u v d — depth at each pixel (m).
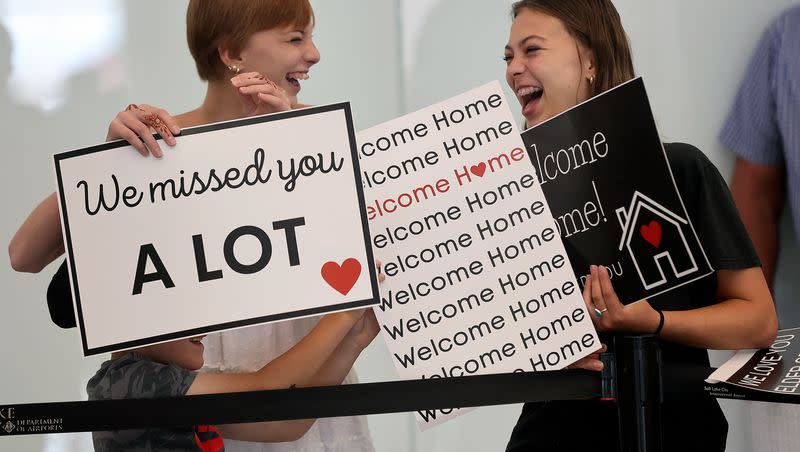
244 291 2.41
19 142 5.10
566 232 2.74
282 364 2.54
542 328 2.57
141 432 2.54
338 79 5.19
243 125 2.47
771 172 4.43
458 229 2.62
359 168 2.45
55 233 2.89
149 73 5.17
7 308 5.12
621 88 2.70
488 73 5.10
